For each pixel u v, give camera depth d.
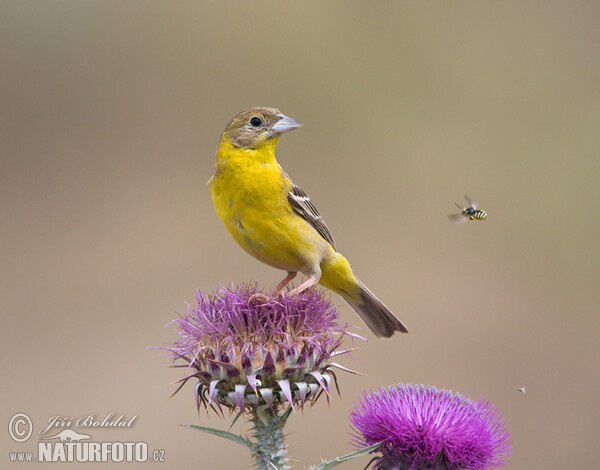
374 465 6.73
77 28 23.38
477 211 10.29
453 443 6.39
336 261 9.74
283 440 7.06
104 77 23.02
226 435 6.88
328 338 7.18
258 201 9.09
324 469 6.40
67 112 22.53
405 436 6.45
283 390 6.83
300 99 22.62
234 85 22.92
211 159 21.80
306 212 9.36
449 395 6.76
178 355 7.19
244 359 6.91
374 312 10.23
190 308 7.26
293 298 7.20
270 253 9.36
